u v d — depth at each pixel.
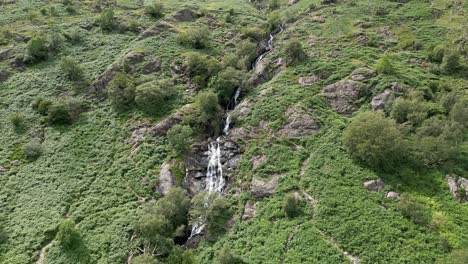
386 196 43.09
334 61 68.88
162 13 98.56
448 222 39.47
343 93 60.12
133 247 42.03
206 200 47.09
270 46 85.31
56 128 59.97
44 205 47.88
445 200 42.06
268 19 99.56
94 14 97.25
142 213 46.12
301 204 44.16
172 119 60.00
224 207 46.62
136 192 49.94
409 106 52.28
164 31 86.75
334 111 57.97
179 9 101.38
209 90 66.31
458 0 87.00
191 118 59.59
